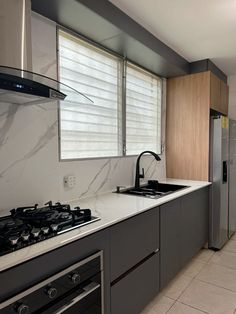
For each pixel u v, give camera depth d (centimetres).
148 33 223
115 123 245
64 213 144
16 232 113
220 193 286
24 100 142
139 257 169
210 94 293
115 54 236
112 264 144
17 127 154
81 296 119
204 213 282
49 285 106
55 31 179
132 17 199
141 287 172
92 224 134
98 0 167
